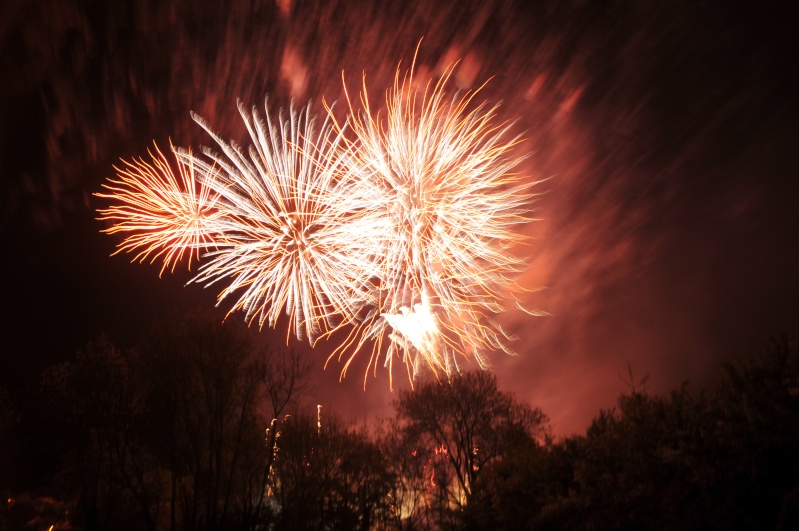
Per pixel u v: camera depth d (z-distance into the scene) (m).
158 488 28.53
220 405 28.52
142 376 29.28
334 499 29.14
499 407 33.38
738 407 10.60
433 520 29.81
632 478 12.30
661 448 11.41
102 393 28.22
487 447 32.25
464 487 30.05
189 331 29.52
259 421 30.23
